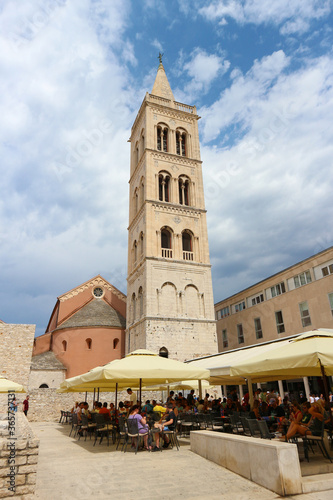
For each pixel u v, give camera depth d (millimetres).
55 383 39500
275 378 19234
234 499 7309
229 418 16156
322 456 10250
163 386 25469
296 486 7625
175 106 48625
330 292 28203
